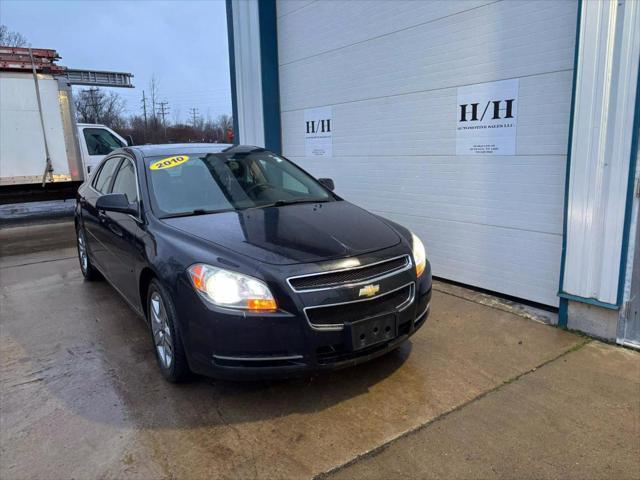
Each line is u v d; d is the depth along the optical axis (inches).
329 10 239.3
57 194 429.1
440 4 185.2
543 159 159.9
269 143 288.8
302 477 90.1
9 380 127.5
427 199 203.8
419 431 102.8
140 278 133.3
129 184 157.6
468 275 191.5
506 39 165.2
